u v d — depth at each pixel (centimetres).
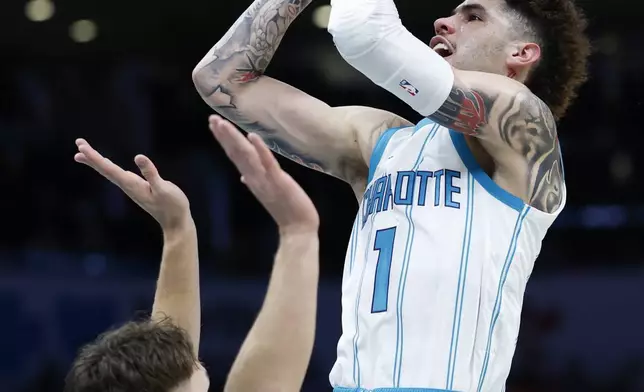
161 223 686
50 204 2103
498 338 661
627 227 1964
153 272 2022
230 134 480
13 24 2108
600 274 1920
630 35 1988
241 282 2000
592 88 2011
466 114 651
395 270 667
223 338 1894
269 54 755
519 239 670
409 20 1948
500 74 719
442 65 650
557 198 691
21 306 1925
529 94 671
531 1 728
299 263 514
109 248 2061
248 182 498
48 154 2134
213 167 2112
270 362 520
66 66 2164
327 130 752
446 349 645
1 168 2120
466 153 684
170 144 2141
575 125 2016
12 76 2156
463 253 658
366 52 642
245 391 522
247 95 754
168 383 562
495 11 728
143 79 2159
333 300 1947
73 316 1931
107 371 557
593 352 1867
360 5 642
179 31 2139
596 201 1992
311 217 512
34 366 1862
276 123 753
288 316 517
